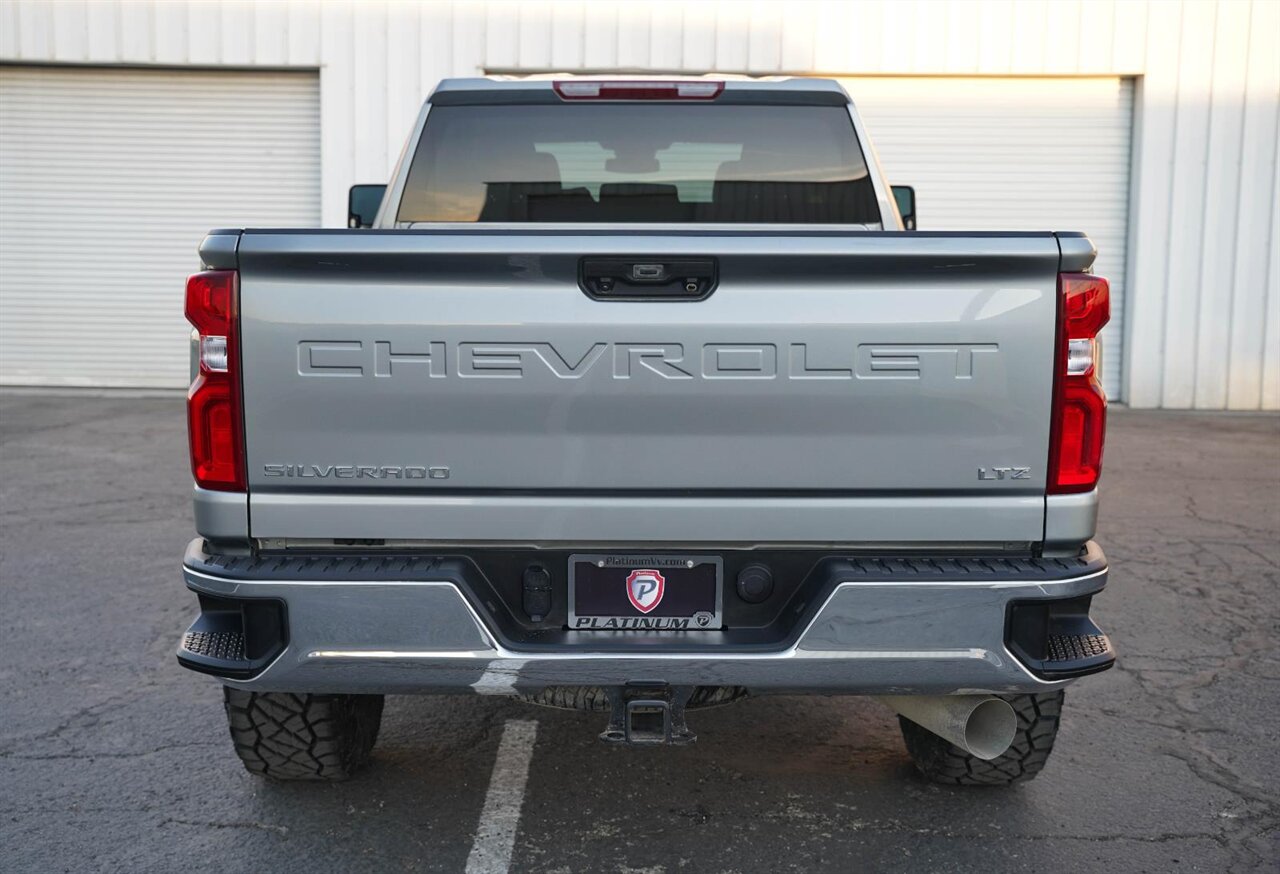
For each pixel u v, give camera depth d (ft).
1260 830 10.78
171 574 19.12
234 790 11.47
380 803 11.25
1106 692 14.33
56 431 33.68
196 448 8.96
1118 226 41.86
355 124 40.63
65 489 25.68
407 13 40.09
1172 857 10.27
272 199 42.14
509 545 9.14
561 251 8.69
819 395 8.89
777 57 40.24
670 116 13.67
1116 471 29.30
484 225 13.56
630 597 9.26
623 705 9.13
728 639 9.12
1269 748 12.66
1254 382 41.47
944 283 8.82
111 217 42.27
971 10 40.06
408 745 12.68
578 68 40.24
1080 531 9.05
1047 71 40.34
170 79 41.45
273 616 8.91
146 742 12.59
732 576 9.25
